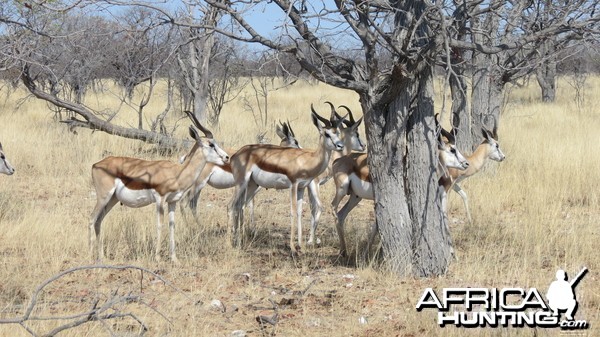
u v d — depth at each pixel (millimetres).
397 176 9453
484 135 12383
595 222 12477
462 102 15164
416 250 9461
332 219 13406
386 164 9406
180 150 18312
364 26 9227
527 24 9328
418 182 9391
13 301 8227
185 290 8906
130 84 21344
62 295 8578
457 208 13836
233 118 26078
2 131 20297
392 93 8930
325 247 11477
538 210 12891
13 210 12797
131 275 9492
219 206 14461
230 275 9609
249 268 10023
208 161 10336
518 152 18250
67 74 22516
